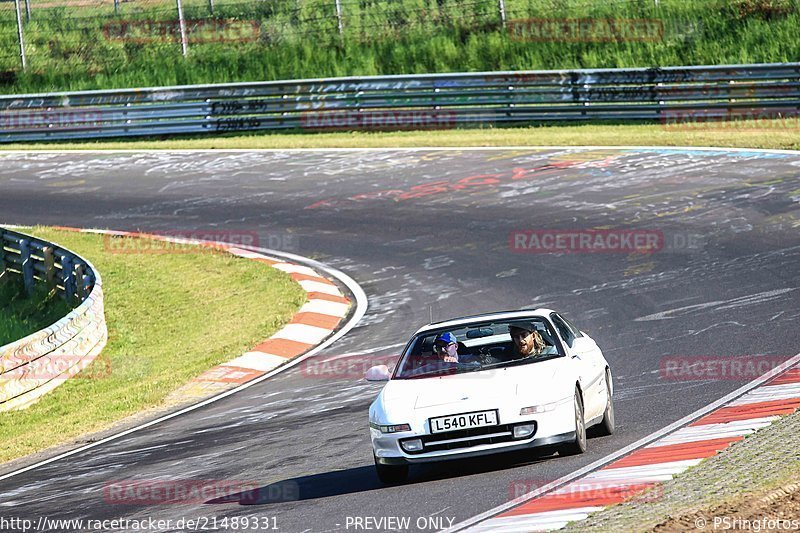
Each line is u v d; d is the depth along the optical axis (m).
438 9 158.25
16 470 42.56
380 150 113.25
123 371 61.38
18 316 81.75
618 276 65.62
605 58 141.25
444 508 27.62
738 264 64.31
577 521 24.05
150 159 120.25
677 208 80.19
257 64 154.62
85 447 44.94
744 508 23.28
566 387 31.72
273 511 29.81
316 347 59.72
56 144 133.88
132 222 97.06
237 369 57.03
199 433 44.22
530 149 106.56
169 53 160.88
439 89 123.00
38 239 84.56
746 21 139.50
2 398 55.69
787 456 27.78
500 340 36.44
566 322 37.44
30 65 161.00
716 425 33.88
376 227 86.19
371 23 158.50
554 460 32.00
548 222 81.00
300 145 119.31
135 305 76.50
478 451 30.77
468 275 70.75
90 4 179.38
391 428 31.14
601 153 101.50
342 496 30.75
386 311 65.50
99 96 133.50
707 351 47.50
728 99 110.50
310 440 40.09
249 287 76.00
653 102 114.31
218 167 113.31
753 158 93.00
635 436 34.34
